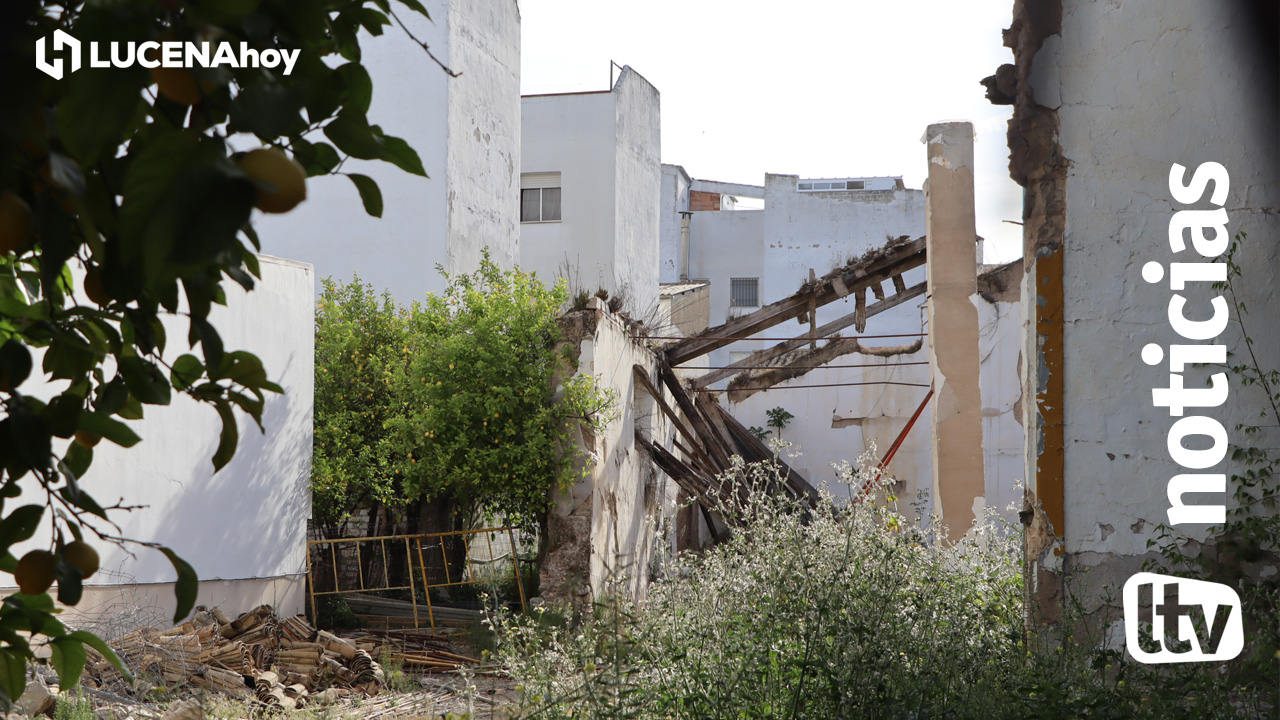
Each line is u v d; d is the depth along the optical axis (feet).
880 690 10.91
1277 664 13.26
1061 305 18.28
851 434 55.93
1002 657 13.64
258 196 2.61
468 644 27.91
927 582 14.61
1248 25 17.84
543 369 33.30
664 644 12.37
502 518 37.91
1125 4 18.40
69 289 4.48
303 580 32.83
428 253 47.52
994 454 51.47
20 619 4.32
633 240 69.21
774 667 12.07
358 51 4.10
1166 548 17.44
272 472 31.63
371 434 38.01
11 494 3.56
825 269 95.09
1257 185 17.76
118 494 26.27
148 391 3.94
